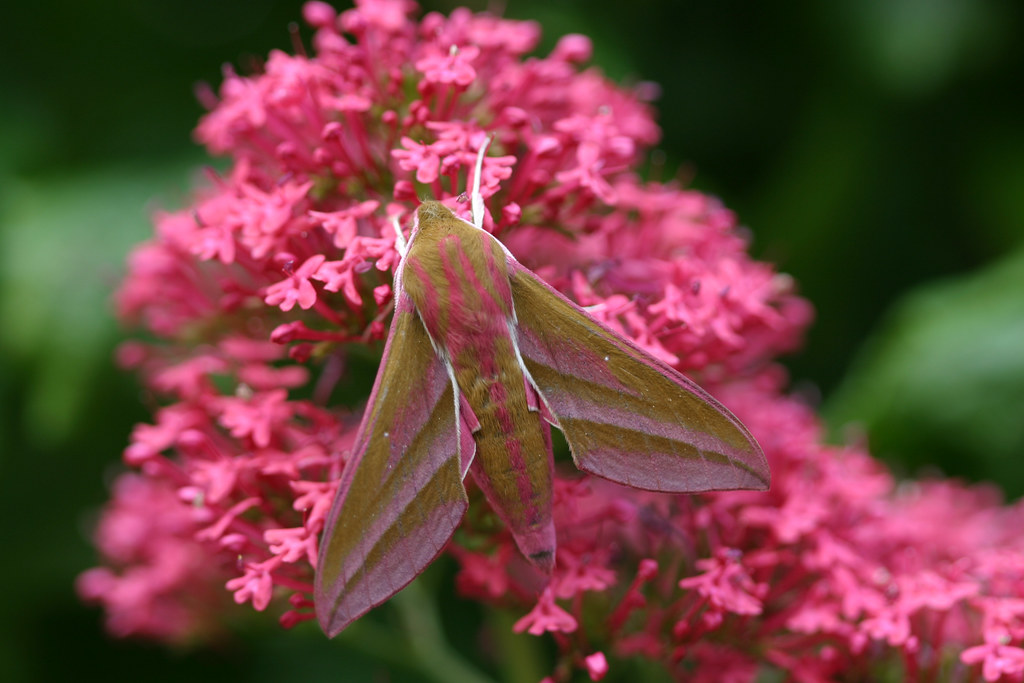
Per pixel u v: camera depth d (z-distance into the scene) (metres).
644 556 0.36
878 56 0.42
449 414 0.33
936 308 0.41
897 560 0.37
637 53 0.44
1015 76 0.42
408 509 0.33
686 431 0.33
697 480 0.33
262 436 0.35
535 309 0.34
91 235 0.41
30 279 0.40
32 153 0.42
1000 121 0.43
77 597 0.42
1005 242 0.42
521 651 0.38
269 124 0.36
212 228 0.36
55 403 0.40
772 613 0.36
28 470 0.41
